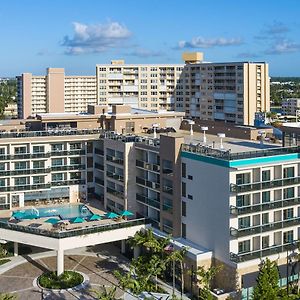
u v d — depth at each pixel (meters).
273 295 64.12
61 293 74.88
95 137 105.12
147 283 74.50
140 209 94.12
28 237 83.88
